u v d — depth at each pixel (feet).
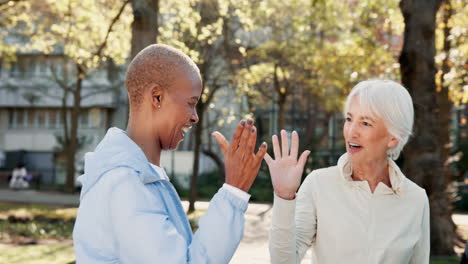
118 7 46.60
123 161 5.39
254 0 53.72
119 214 5.12
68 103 122.31
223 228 5.33
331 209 8.14
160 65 5.70
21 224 46.14
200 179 97.60
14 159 124.88
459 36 42.88
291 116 94.53
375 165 8.14
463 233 42.88
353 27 56.65
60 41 58.23
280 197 7.34
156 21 33.96
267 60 67.05
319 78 67.87
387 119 7.70
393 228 8.07
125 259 5.12
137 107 5.81
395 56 50.80
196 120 5.96
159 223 5.13
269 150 83.92
